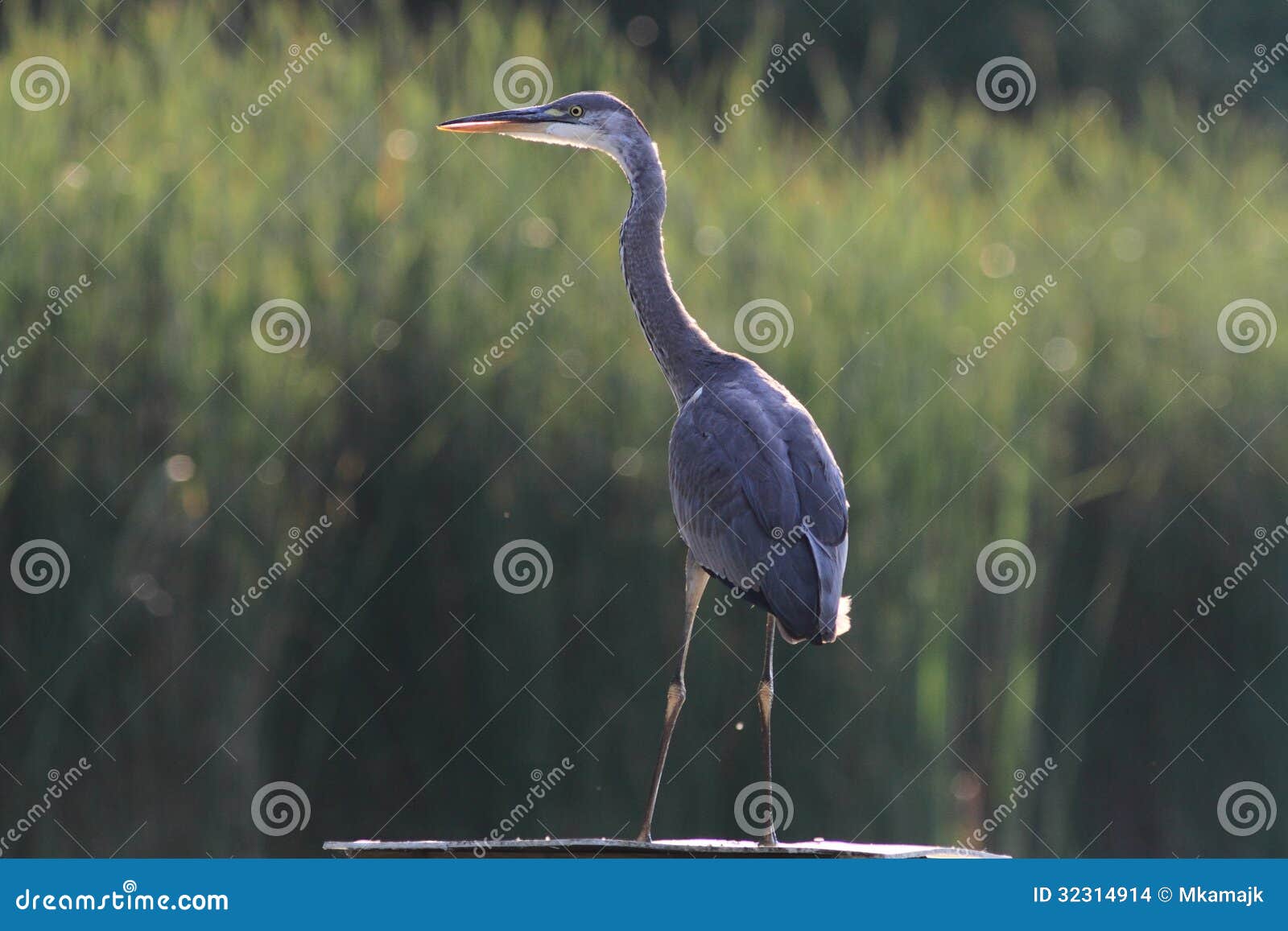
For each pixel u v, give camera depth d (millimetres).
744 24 25016
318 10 16641
